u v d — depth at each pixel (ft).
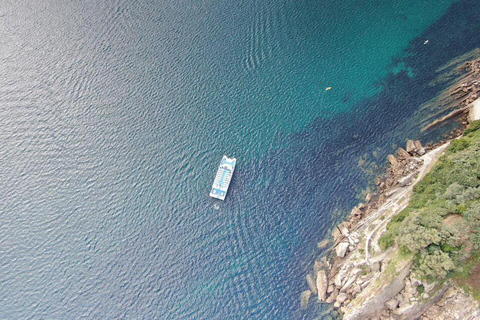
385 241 187.62
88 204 242.17
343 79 268.82
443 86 249.14
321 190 232.73
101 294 217.97
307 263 213.46
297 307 203.21
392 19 288.10
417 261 171.63
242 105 264.31
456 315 169.78
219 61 279.90
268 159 246.47
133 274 222.07
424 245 167.53
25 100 275.39
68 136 262.67
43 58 288.71
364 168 233.35
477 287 167.12
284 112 260.62
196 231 230.68
